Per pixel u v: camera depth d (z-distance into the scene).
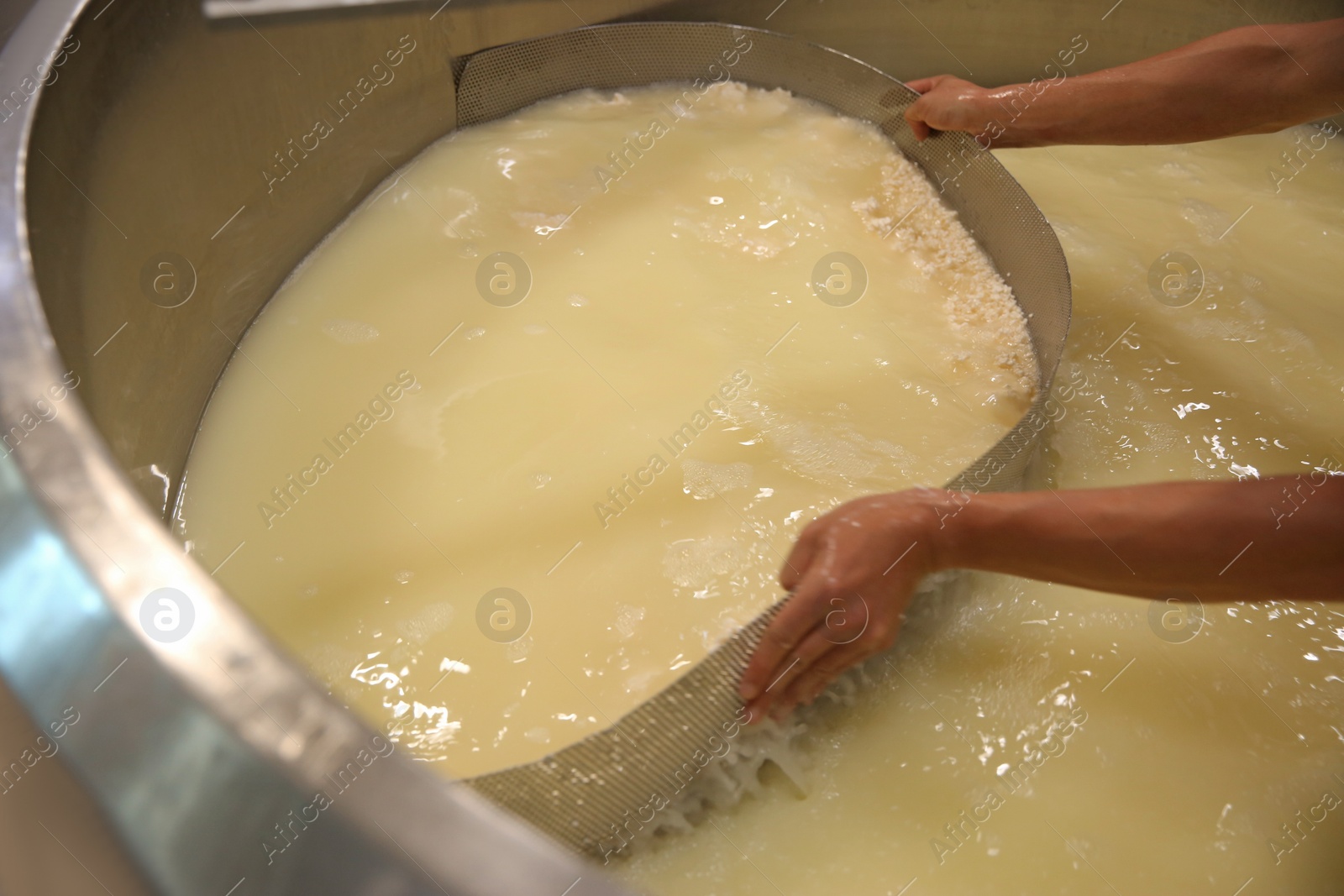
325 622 0.72
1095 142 1.00
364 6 0.95
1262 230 1.15
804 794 0.68
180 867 0.32
